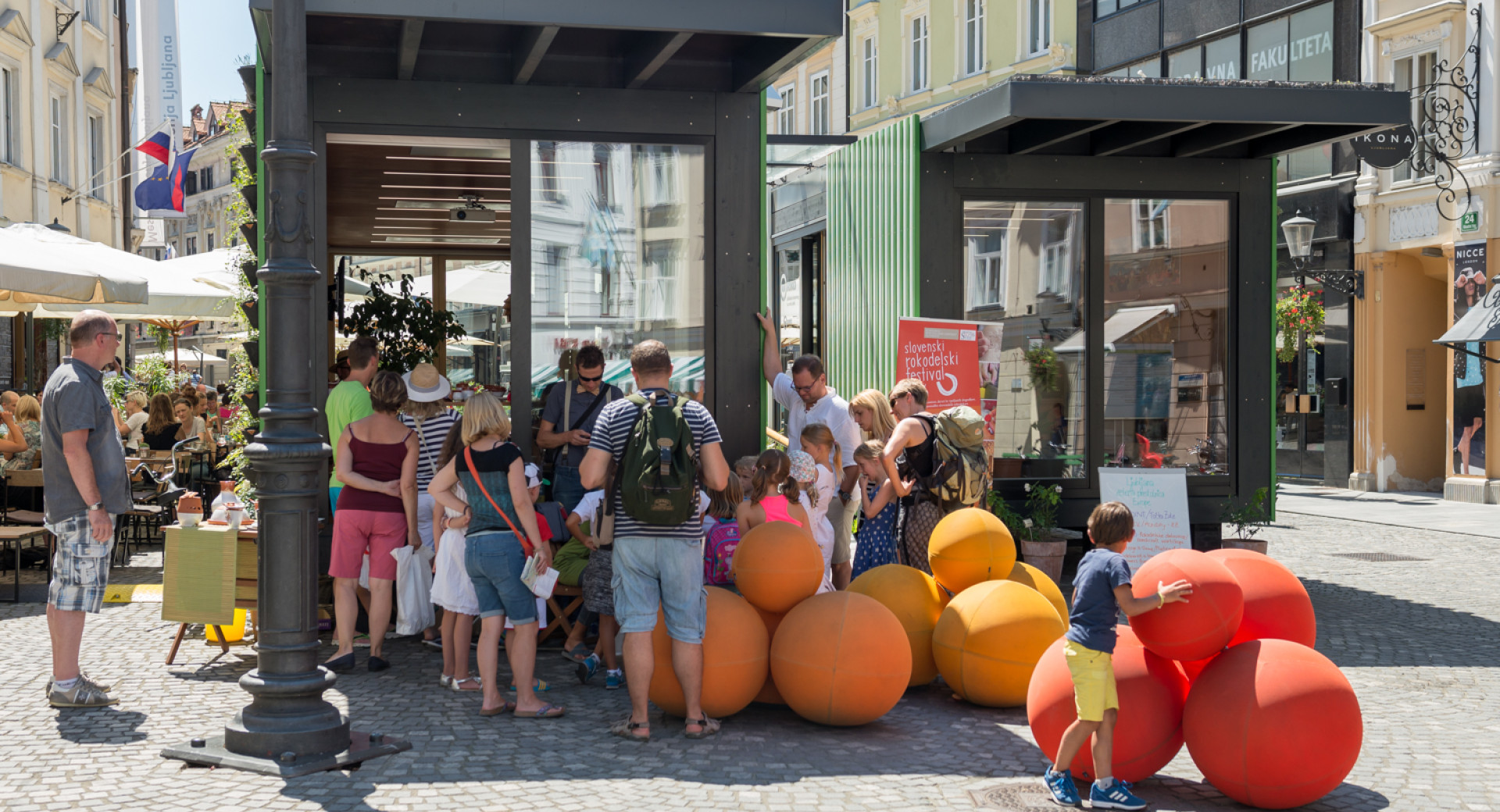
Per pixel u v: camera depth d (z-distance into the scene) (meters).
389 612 7.29
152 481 12.58
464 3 7.26
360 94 8.27
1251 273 11.27
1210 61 21.98
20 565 10.87
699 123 8.75
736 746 5.79
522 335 8.59
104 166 26.42
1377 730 6.15
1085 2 24.77
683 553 5.81
